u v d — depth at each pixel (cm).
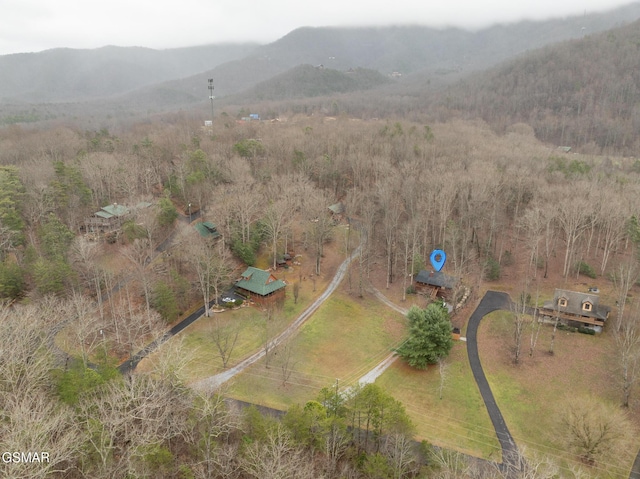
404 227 11238
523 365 7688
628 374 7012
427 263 11194
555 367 7588
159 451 4472
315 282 10281
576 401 6331
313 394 6881
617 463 5688
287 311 9081
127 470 4156
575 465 5725
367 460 5047
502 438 6216
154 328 7919
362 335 8556
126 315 8125
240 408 6366
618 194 11275
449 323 7631
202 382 6153
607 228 10769
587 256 11344
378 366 7744
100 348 6938
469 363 7806
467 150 15988
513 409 6756
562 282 10388
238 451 4756
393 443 5219
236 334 7856
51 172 11669
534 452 5969
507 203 12362
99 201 12081
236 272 10125
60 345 7069
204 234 10762
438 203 11775
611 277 10094
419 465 5284
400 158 15775
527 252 11531
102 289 8894
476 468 5369
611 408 6347
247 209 10600
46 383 5150
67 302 7481
